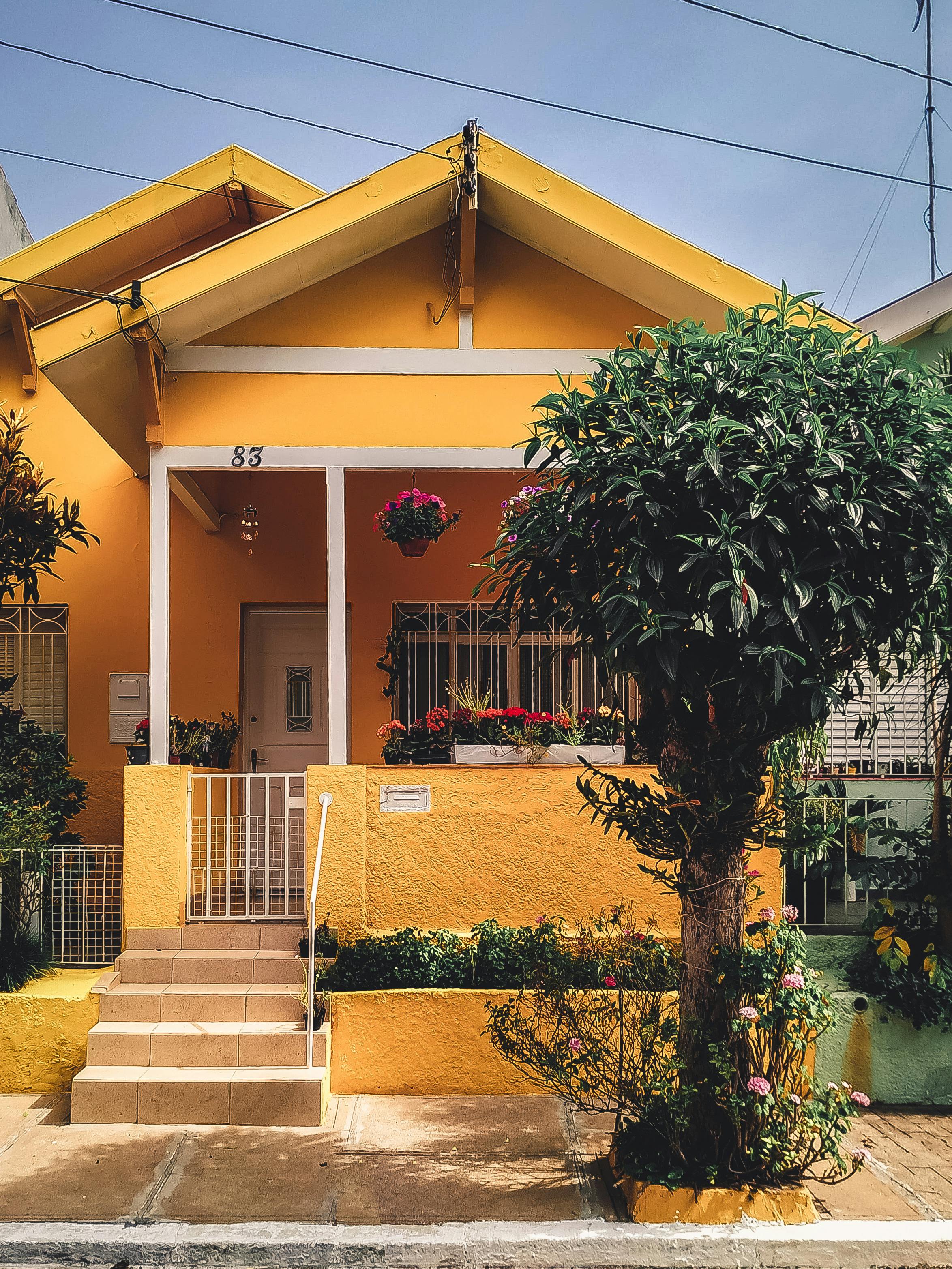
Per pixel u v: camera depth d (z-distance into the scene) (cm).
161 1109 598
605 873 697
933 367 732
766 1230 477
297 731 943
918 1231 479
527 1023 572
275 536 938
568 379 660
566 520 486
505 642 924
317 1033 625
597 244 710
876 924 692
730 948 501
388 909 693
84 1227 480
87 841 900
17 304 909
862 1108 650
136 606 929
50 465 936
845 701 497
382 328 736
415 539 769
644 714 533
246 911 716
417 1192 516
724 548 434
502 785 700
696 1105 502
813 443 449
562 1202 507
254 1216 491
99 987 664
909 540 453
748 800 487
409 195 695
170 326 705
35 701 921
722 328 729
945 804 697
